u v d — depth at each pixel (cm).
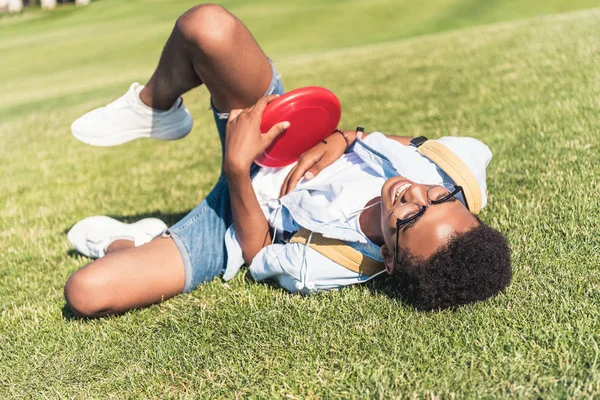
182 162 637
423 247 254
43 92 1625
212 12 289
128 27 3144
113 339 287
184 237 319
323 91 300
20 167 720
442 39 1268
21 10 5456
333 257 288
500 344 239
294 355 253
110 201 525
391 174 302
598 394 204
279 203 319
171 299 317
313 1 3097
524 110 574
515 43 962
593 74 654
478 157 298
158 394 245
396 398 219
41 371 270
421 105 703
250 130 294
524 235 317
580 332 236
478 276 251
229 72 298
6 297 351
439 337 249
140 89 335
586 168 393
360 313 275
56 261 399
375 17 2527
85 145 802
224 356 260
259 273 311
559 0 2450
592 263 282
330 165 321
